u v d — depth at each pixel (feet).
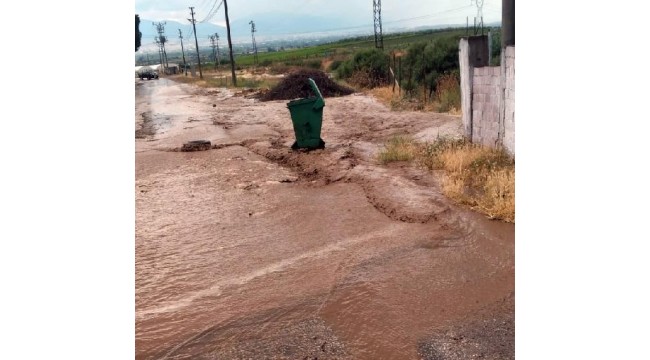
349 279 14.97
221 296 14.42
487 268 15.26
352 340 11.91
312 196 24.22
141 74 207.72
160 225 20.90
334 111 57.47
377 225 19.52
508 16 25.66
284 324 12.74
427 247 17.06
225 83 128.98
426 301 13.52
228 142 41.22
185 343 12.10
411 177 25.58
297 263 16.40
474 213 19.65
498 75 27.50
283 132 45.47
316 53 260.62
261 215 21.76
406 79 66.49
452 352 11.24
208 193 25.75
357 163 29.89
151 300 14.33
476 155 26.58
